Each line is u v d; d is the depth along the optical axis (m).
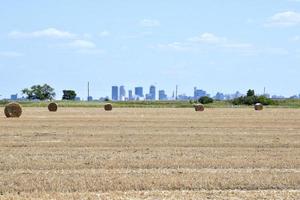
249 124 50.22
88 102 150.12
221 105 140.50
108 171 21.28
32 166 22.44
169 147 29.83
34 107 111.38
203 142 32.53
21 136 36.31
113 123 50.47
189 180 19.11
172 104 138.25
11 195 16.69
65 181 18.89
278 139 34.97
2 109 93.56
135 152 27.31
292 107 122.88
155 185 18.36
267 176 20.08
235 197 16.73
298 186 18.58
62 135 37.03
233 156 25.77
